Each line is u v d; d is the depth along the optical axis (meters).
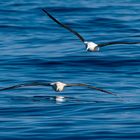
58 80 36.06
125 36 44.97
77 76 36.56
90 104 31.28
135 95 32.84
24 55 40.28
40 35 45.50
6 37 45.16
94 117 29.12
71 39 44.34
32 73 37.12
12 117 29.50
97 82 35.41
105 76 36.38
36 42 43.66
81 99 32.28
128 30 46.56
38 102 31.81
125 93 33.28
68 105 31.16
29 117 29.44
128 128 27.56
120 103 31.38
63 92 33.53
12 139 26.48
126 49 41.25
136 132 27.06
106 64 38.38
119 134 26.86
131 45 42.12
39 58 39.50
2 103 31.72
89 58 39.28
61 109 30.53
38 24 48.72
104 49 41.22
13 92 33.62
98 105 31.06
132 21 49.06
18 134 27.00
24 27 47.78
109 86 34.62
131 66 38.06
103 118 28.98
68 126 27.83
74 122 28.41
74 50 41.28
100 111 30.08
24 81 35.81
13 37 45.16
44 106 31.05
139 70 37.38
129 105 31.00
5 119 29.14
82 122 28.38
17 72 37.28
